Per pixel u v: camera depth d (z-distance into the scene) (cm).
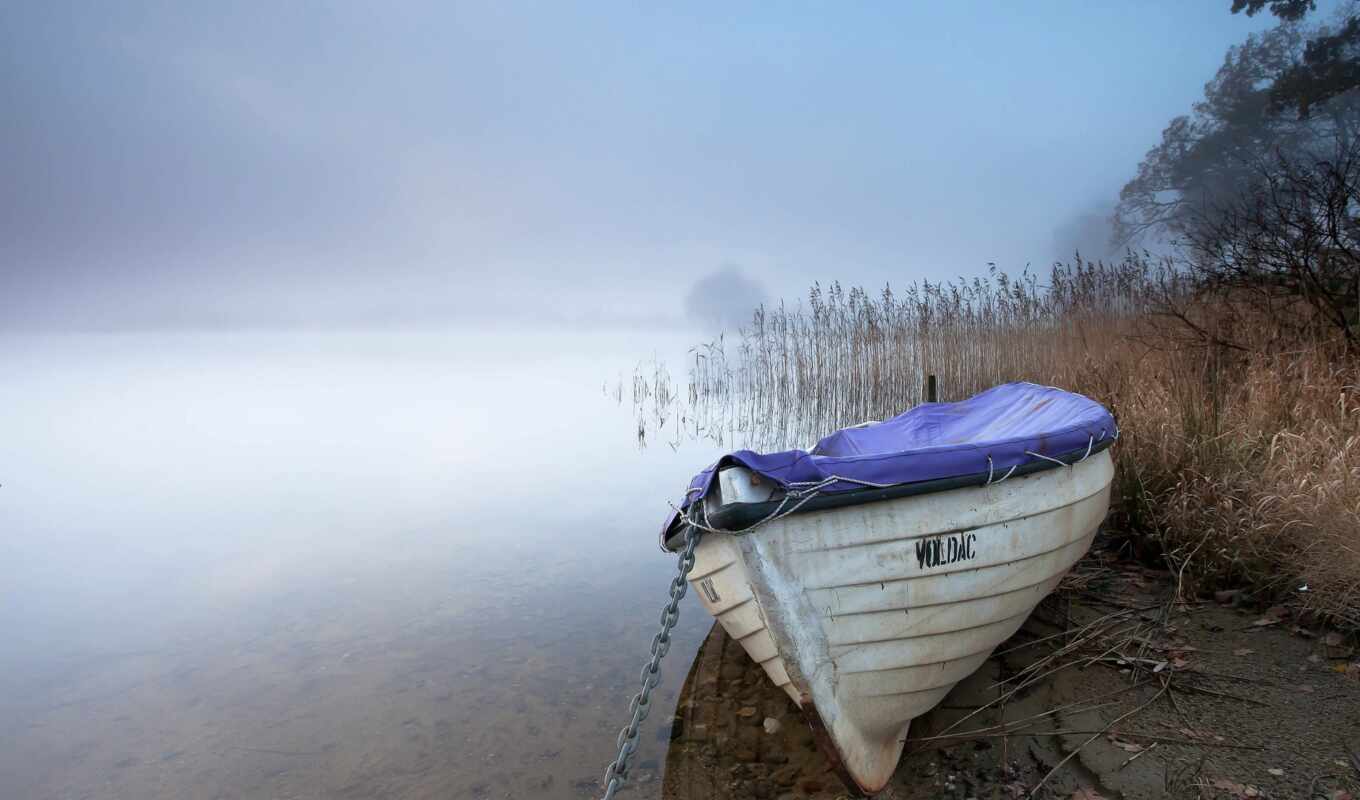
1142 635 386
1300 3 2130
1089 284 1052
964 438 507
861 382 1323
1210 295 764
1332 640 351
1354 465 416
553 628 510
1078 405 441
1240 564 415
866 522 305
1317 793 262
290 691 435
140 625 554
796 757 341
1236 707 316
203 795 339
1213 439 489
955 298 1223
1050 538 356
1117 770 289
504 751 360
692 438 1307
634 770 338
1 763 373
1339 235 669
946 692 348
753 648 333
